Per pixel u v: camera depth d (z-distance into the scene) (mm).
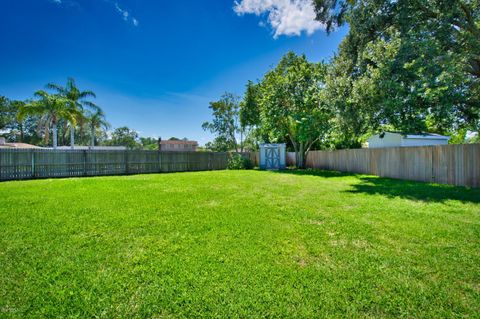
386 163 11414
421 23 8984
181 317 1818
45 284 2223
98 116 28438
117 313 1859
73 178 11555
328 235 3498
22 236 3416
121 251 2945
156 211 4828
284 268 2527
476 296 2053
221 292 2115
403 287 2184
